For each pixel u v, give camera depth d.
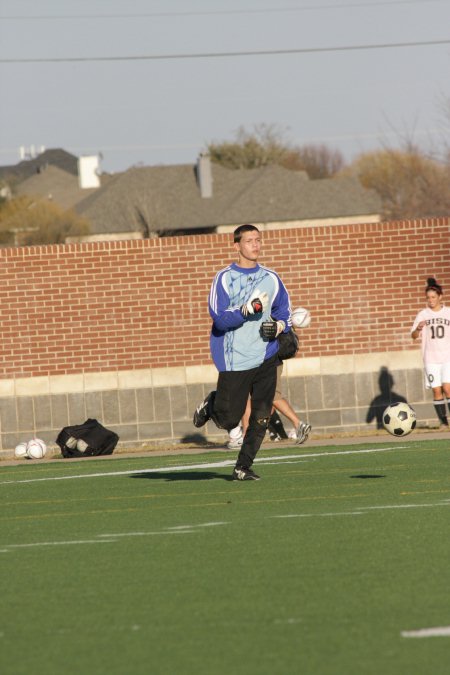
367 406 68.50
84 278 68.06
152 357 68.38
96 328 68.19
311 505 34.84
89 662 18.30
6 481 48.22
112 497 39.53
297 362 68.50
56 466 55.34
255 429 41.75
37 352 68.06
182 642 19.25
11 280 68.00
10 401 68.00
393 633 19.33
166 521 32.91
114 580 24.58
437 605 21.16
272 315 40.00
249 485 40.72
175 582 24.12
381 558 25.84
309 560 25.92
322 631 19.59
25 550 29.02
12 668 18.12
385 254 68.62
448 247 68.50
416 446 53.84
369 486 39.03
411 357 68.62
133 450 65.12
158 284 68.25
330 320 68.56
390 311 68.69
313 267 68.50
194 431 68.31
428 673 17.08
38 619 21.33
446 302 68.56
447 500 34.78
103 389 68.19
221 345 39.56
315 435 66.56
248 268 39.22
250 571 24.94
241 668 17.64
